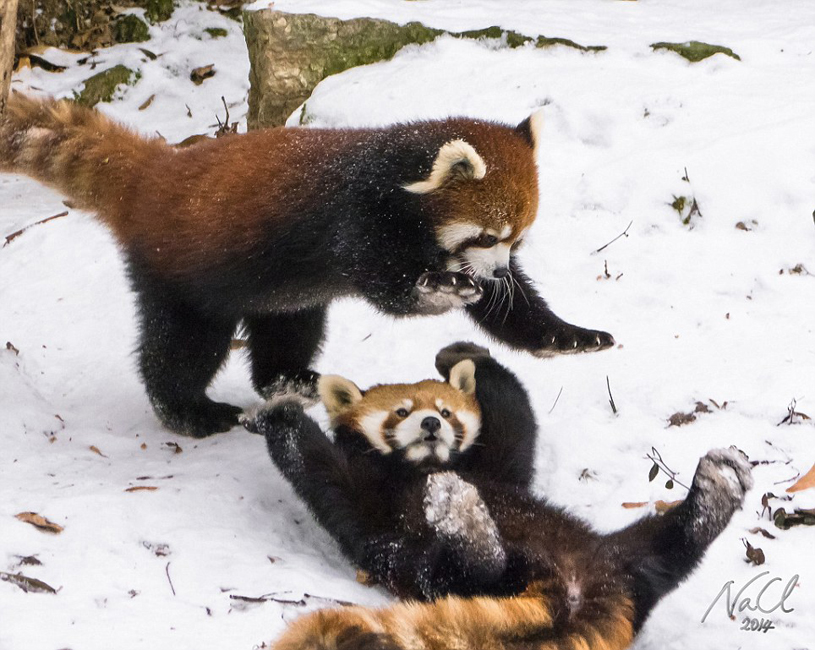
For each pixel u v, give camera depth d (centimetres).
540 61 1255
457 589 572
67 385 933
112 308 1047
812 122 1089
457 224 745
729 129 1099
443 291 726
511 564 569
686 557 588
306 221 769
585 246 1012
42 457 760
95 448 796
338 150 777
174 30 1748
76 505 639
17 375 889
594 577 563
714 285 955
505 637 497
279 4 1345
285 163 782
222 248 791
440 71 1244
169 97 1641
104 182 837
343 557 662
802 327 895
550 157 1111
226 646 500
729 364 850
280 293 807
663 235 1016
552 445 765
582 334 794
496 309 799
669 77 1216
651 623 585
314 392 881
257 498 704
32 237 1185
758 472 715
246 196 783
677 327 911
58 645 487
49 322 1030
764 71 1218
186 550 606
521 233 769
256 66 1340
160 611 532
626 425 783
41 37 1723
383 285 753
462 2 1439
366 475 670
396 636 466
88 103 1627
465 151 729
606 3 1471
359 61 1305
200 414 845
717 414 788
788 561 627
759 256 980
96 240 1162
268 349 898
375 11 1329
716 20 1384
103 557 586
